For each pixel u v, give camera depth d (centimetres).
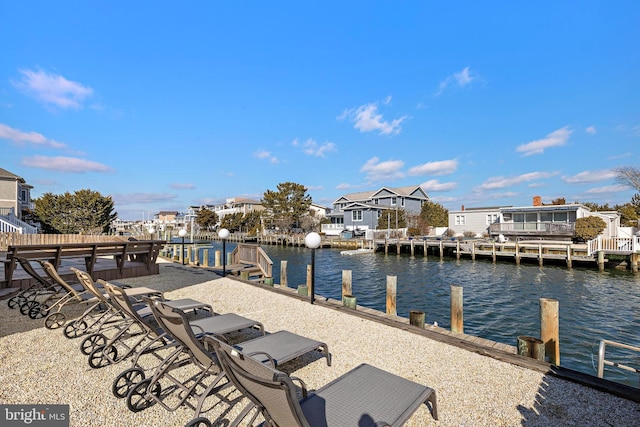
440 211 4544
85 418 248
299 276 1812
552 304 400
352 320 516
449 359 373
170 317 244
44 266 471
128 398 254
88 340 382
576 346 744
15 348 379
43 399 274
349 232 3903
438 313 1027
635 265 1745
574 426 250
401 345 414
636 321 936
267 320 516
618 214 3017
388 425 186
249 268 1010
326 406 207
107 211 3725
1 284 605
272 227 5069
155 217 10700
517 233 3111
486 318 973
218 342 211
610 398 290
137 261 976
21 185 3309
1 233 1554
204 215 6869
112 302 376
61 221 3397
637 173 3178
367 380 244
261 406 181
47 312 512
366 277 1722
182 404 258
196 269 1058
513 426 250
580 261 1986
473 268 2022
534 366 347
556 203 4334
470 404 281
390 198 4631
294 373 334
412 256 2669
